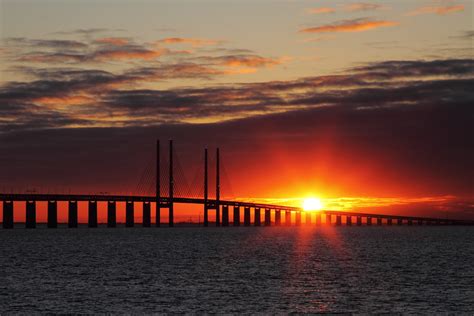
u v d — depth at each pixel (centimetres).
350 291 16062
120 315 13162
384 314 13300
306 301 14612
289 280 18050
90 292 15862
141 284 17225
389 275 19338
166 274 19512
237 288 16462
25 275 19425
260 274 19488
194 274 19488
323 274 19550
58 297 15162
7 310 13688
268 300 14725
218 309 13700
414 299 14925
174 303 14362
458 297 15212
